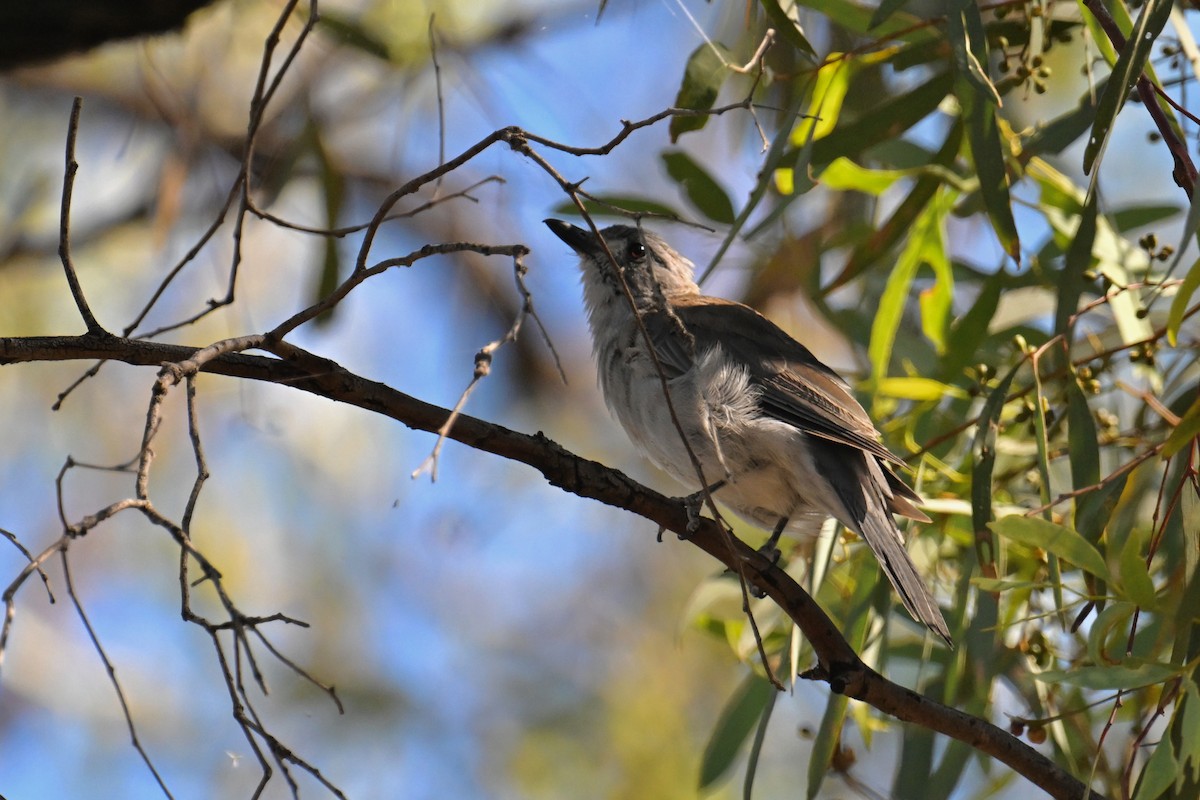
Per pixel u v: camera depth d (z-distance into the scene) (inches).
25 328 517.0
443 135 309.9
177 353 255.3
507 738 541.0
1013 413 380.2
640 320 248.8
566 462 286.5
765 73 414.6
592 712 542.9
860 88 422.0
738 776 507.8
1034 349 350.9
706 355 374.3
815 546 366.0
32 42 341.4
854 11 364.8
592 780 530.3
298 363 258.7
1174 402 351.9
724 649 550.6
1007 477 372.5
